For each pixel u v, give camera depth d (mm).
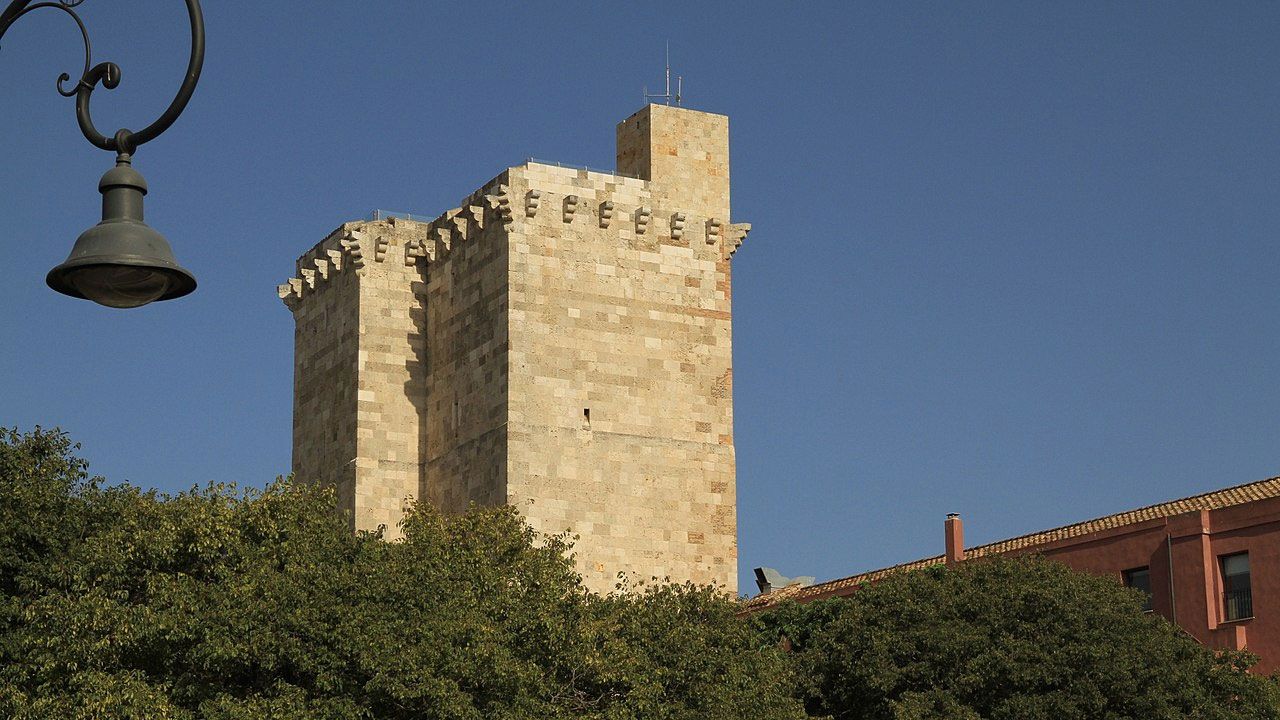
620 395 128500
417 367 134750
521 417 125000
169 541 86562
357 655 82375
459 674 82938
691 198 133750
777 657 100625
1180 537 109375
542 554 96125
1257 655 99438
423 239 136125
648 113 134125
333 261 138125
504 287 126625
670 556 127812
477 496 126875
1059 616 99688
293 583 83938
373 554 89188
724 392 131875
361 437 132125
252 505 89750
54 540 96375
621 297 129750
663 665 93125
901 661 101625
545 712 85688
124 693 79250
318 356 139375
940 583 105500
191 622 81500
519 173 128375
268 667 82000
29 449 100062
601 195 130500
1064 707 95188
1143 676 96188
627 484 127500
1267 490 108812
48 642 82438
